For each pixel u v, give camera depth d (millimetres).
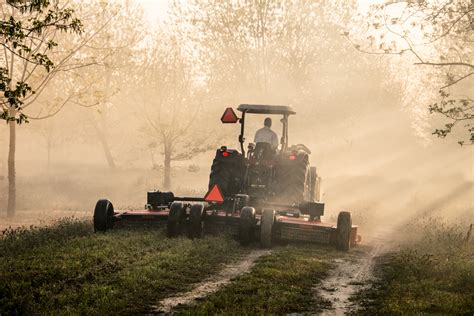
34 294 10719
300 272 14586
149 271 13109
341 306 11828
